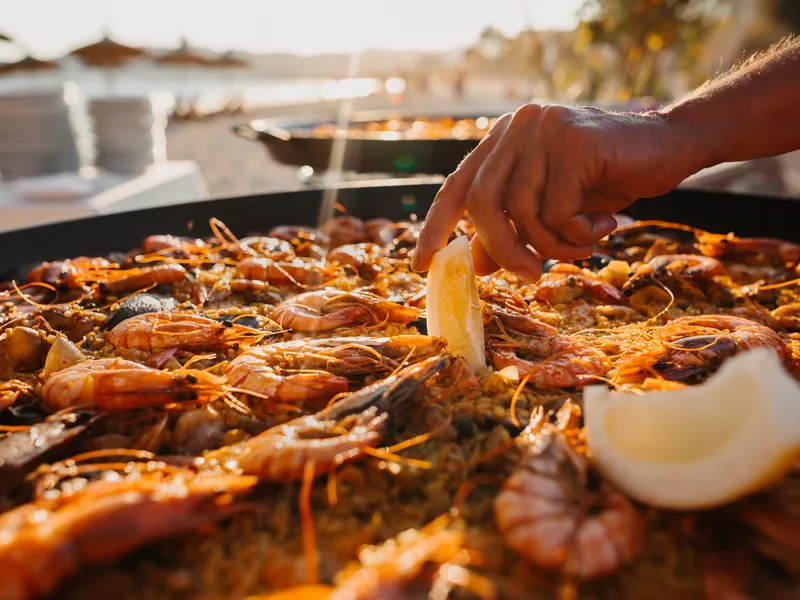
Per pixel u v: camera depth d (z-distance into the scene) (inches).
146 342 14.3
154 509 7.6
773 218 24.1
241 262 19.6
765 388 7.4
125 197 44.4
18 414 11.6
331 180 35.3
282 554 8.1
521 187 12.4
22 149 51.6
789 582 7.3
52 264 19.7
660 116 13.5
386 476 9.5
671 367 12.6
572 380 12.4
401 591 6.8
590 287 17.9
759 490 7.9
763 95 13.2
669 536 8.0
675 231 25.1
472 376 12.1
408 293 18.5
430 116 53.9
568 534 7.2
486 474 9.6
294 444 9.0
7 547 6.7
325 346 13.2
